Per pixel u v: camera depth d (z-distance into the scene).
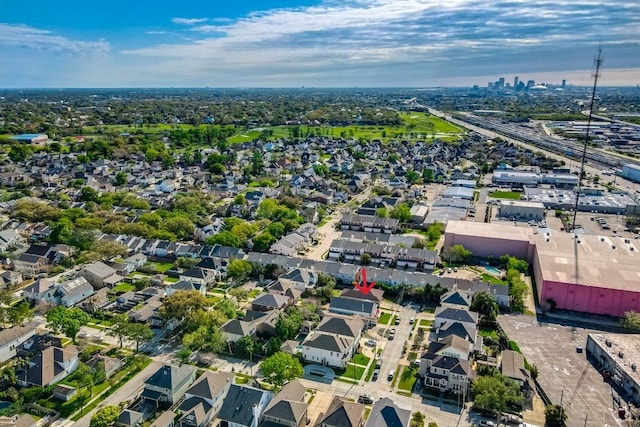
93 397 95.31
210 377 94.62
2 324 121.75
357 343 114.62
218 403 93.00
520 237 171.50
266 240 174.38
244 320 120.25
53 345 110.44
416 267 163.12
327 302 137.25
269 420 85.06
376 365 106.69
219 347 108.81
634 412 91.12
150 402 93.56
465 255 167.00
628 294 129.25
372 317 125.19
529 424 88.12
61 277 150.75
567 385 100.31
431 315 130.38
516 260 162.38
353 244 172.75
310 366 106.50
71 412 90.62
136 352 111.62
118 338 117.31
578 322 128.75
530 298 143.12
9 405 92.75
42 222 196.88
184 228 189.75
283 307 129.50
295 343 112.38
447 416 90.44
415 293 138.88
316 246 185.62
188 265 161.38
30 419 84.94
